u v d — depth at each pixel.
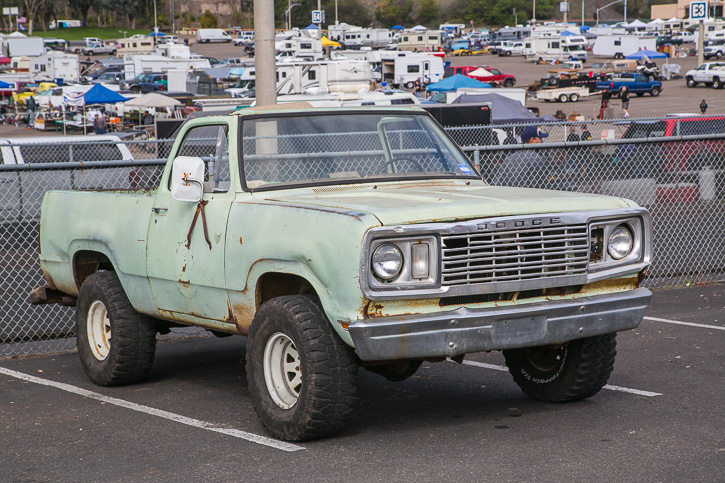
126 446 5.54
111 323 7.05
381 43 110.56
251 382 5.63
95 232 7.16
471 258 5.14
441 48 105.00
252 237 5.61
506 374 7.32
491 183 11.60
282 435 5.45
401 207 5.13
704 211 13.71
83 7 165.25
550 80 60.56
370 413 6.18
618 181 13.26
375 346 4.92
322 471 4.91
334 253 5.00
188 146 7.77
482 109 25.80
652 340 8.40
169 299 6.50
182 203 6.30
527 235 5.30
